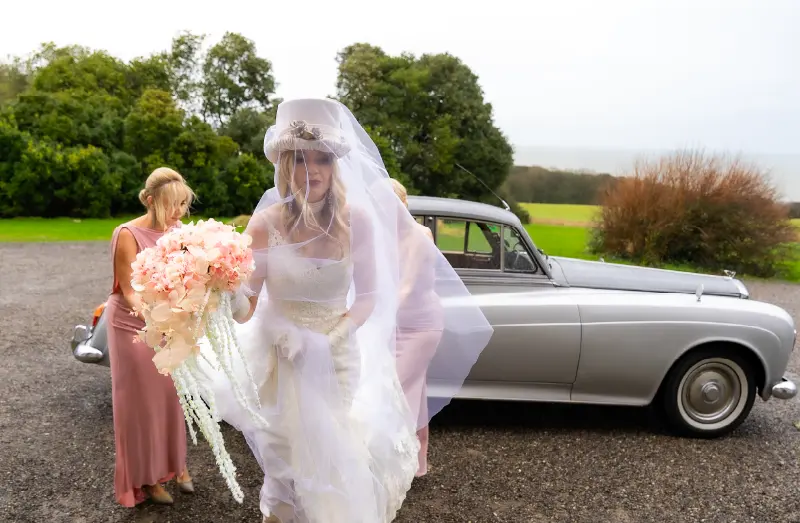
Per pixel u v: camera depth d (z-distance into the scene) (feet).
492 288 13.28
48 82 101.76
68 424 13.37
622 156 76.69
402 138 89.40
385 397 7.93
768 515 10.40
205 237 6.21
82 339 13.48
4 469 11.12
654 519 10.18
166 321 5.98
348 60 91.86
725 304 13.34
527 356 12.95
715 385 13.50
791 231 43.98
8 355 18.66
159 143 87.81
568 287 13.65
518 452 12.66
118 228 9.05
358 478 7.09
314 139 6.70
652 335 12.94
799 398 16.87
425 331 9.12
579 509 10.42
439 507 10.32
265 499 7.58
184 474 10.38
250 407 6.87
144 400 9.33
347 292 7.36
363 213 7.37
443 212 13.35
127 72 111.65
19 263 38.73
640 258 46.68
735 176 44.60
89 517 9.58
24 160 75.36
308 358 7.04
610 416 14.97
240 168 86.43
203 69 108.47
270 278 7.06
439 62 92.48
